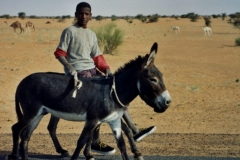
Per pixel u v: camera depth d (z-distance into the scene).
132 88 6.24
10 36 40.03
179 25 84.38
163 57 26.67
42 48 27.95
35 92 6.34
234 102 14.31
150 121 11.66
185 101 14.38
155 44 6.08
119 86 6.23
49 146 8.23
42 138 9.13
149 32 56.03
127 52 27.83
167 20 110.81
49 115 12.38
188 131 10.56
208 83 17.80
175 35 51.19
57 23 91.69
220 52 30.58
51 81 6.34
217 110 13.12
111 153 7.21
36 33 48.16
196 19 104.19
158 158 7.02
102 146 7.25
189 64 23.45
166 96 6.04
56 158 7.14
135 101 14.27
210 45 37.00
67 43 6.66
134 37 42.81
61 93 6.25
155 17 96.69
